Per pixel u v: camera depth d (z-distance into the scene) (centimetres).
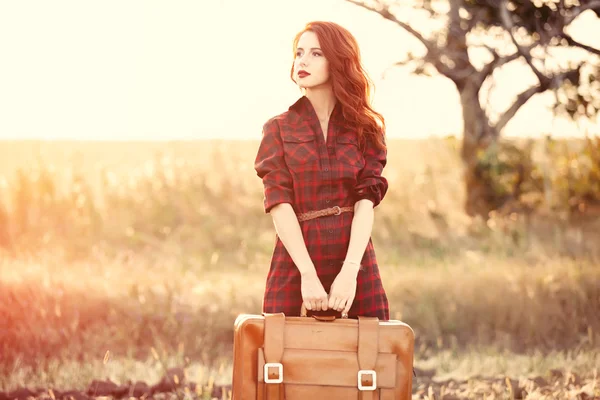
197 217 1148
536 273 767
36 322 615
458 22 1139
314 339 272
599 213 1060
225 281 830
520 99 1171
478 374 549
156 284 775
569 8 1121
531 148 1174
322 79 299
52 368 534
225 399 441
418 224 1083
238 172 1310
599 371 530
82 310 667
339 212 292
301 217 293
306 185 291
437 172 1206
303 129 296
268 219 1195
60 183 1086
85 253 918
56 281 707
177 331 661
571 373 513
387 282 791
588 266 788
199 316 689
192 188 1217
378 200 297
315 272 280
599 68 1116
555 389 473
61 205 1016
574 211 1078
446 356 628
